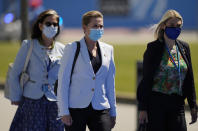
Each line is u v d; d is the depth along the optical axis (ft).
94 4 329.93
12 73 48.08
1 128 68.33
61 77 41.37
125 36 270.67
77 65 41.19
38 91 47.50
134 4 332.39
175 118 43.39
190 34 284.20
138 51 178.09
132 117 77.05
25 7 73.72
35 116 47.52
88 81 41.24
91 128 42.55
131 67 133.28
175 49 43.39
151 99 43.29
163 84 42.96
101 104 41.83
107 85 42.96
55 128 47.88
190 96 44.34
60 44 49.37
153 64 42.78
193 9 333.01
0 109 80.48
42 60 47.60
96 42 42.75
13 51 176.35
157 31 43.70
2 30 218.79
